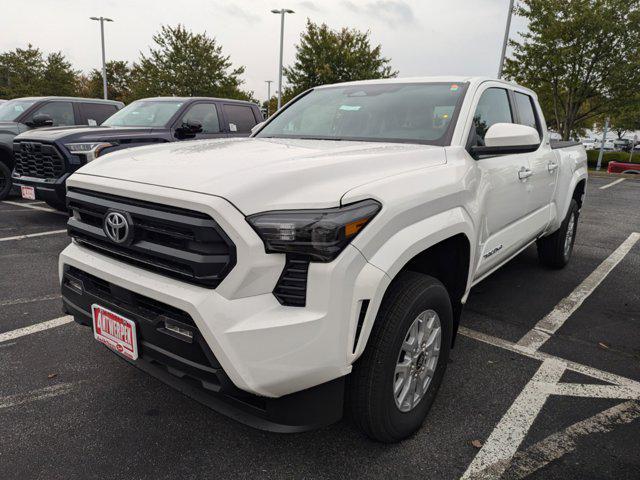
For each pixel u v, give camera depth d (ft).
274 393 6.07
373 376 6.84
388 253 6.47
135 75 106.22
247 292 5.98
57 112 28.94
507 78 70.59
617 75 63.46
